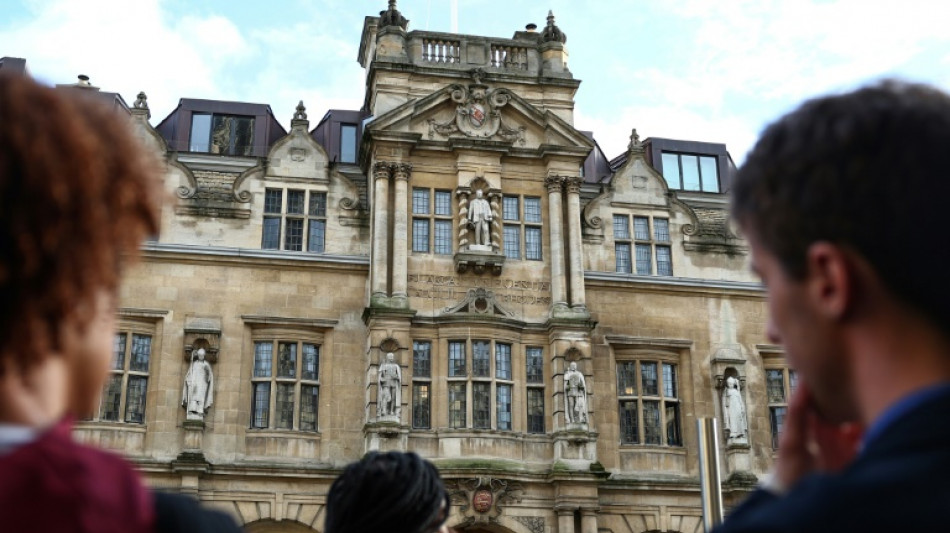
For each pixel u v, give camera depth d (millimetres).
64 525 1667
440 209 35531
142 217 2062
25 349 1825
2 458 1707
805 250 1959
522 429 33406
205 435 31766
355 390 33406
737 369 36375
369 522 4480
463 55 37594
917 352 1818
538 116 36562
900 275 1812
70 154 1882
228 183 36312
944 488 1571
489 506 31578
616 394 35406
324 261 34406
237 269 33875
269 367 33188
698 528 34312
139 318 32656
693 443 35406
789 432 2312
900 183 1821
